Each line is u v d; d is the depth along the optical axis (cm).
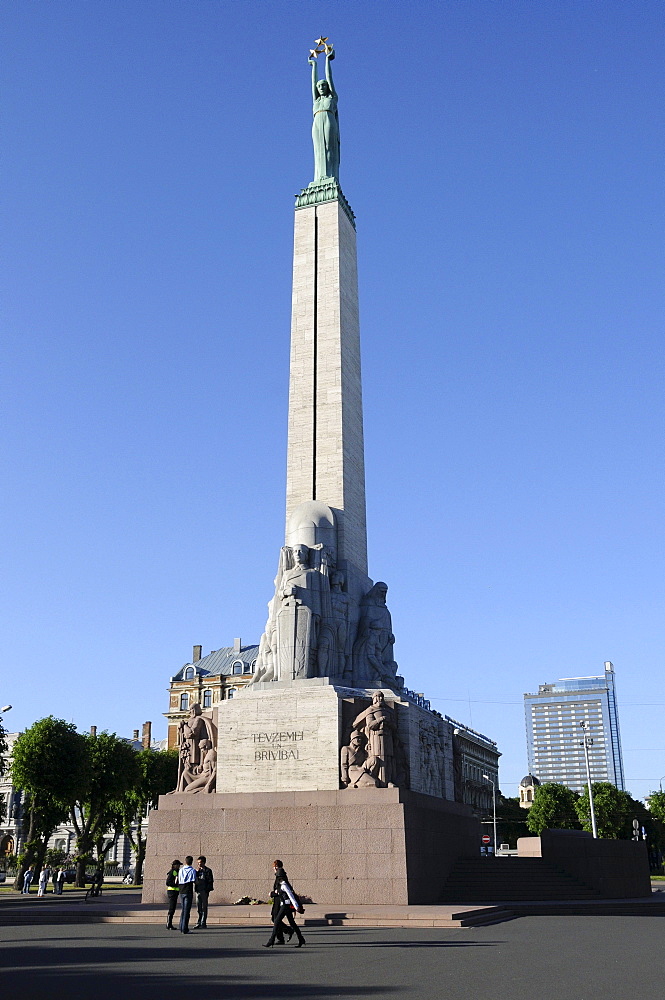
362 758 3628
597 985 1596
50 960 2014
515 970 1794
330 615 4062
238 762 3797
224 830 3659
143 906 3628
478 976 1709
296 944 2314
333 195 5091
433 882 3650
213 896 3584
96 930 2905
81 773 7144
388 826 3422
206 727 3972
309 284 4928
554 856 4072
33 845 7038
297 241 5056
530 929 2705
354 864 3425
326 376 4712
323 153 5266
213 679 12388
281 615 3991
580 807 11369
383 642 4278
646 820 11631
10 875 10619
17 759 7050
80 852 8044
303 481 4556
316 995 1476
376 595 4409
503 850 12656
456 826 4088
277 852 3550
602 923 2923
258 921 3041
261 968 1844
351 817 3478
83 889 7438
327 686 3778
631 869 4222
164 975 1741
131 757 8219
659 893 4566
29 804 7375
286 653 3931
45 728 7119
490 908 3164
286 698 3797
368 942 2352
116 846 12356
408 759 3762
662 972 1766
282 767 3716
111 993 1503
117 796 8119
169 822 3769
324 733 3691
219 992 1510
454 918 2833
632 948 2188
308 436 4628
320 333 4809
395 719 3806
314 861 3481
